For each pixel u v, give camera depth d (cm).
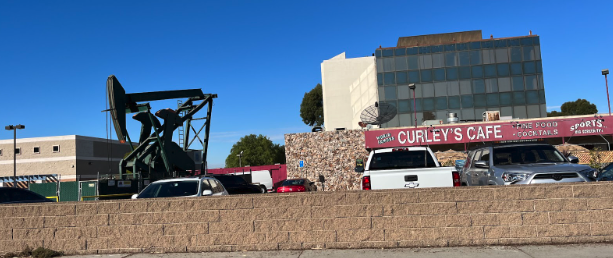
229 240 866
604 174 1445
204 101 3122
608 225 809
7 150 5878
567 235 813
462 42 4688
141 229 886
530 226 820
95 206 902
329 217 854
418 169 955
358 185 3416
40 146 5841
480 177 1143
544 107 4534
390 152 1091
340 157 3469
